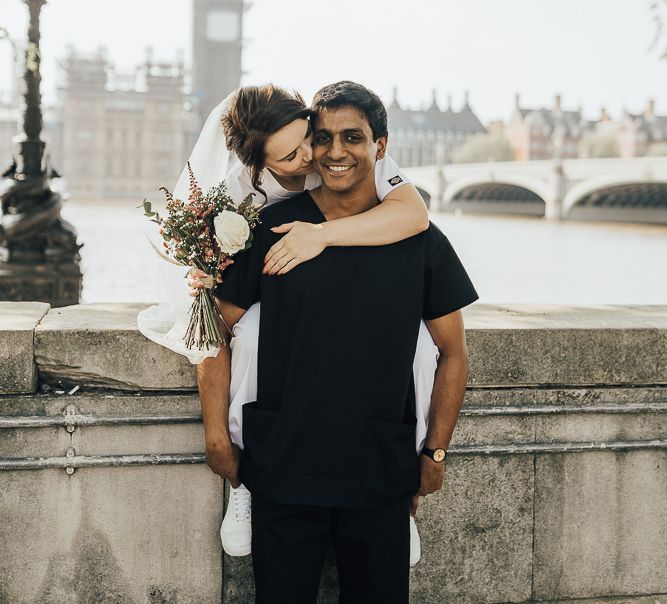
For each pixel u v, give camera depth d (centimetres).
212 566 258
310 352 204
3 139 14625
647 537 280
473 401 266
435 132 18125
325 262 203
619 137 14175
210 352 213
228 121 211
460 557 271
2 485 246
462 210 9212
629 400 275
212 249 211
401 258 206
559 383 269
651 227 5553
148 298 1527
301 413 205
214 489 256
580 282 2008
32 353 244
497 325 269
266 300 207
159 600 257
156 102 13625
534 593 276
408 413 220
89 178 13600
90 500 251
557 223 6162
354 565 216
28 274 758
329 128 201
